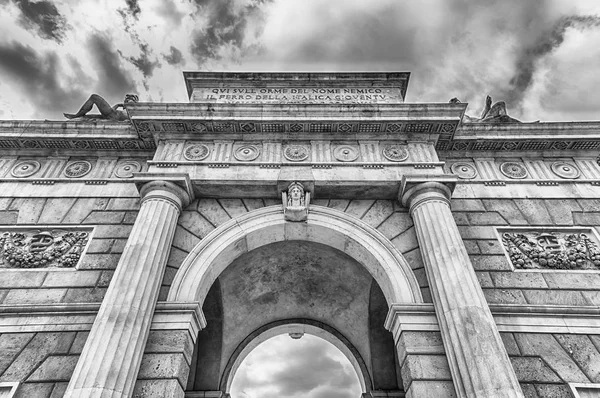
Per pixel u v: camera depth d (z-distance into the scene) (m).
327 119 15.57
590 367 10.79
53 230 14.07
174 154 15.33
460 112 15.62
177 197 13.92
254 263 17.14
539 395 10.34
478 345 9.91
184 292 12.02
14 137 15.93
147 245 12.11
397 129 15.89
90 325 11.48
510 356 11.00
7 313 11.57
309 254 17.16
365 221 14.27
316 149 15.82
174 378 10.23
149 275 11.59
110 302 10.74
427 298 12.06
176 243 13.41
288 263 17.62
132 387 9.79
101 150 16.58
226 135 15.94
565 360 10.93
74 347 11.09
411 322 11.34
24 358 10.88
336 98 18.16
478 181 15.63
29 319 11.57
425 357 10.70
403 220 14.25
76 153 16.47
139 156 16.53
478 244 13.81
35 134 16.00
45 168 15.92
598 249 13.57
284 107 15.77
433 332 11.19
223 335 19.02
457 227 14.04
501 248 13.68
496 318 11.68
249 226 13.84
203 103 15.61
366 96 18.30
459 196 15.25
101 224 14.22
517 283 12.70
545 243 13.89
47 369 10.70
